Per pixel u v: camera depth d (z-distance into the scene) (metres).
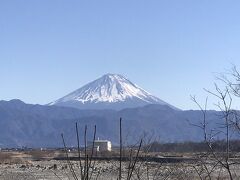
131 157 9.67
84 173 9.52
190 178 10.80
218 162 10.15
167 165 11.05
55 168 54.06
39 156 124.50
